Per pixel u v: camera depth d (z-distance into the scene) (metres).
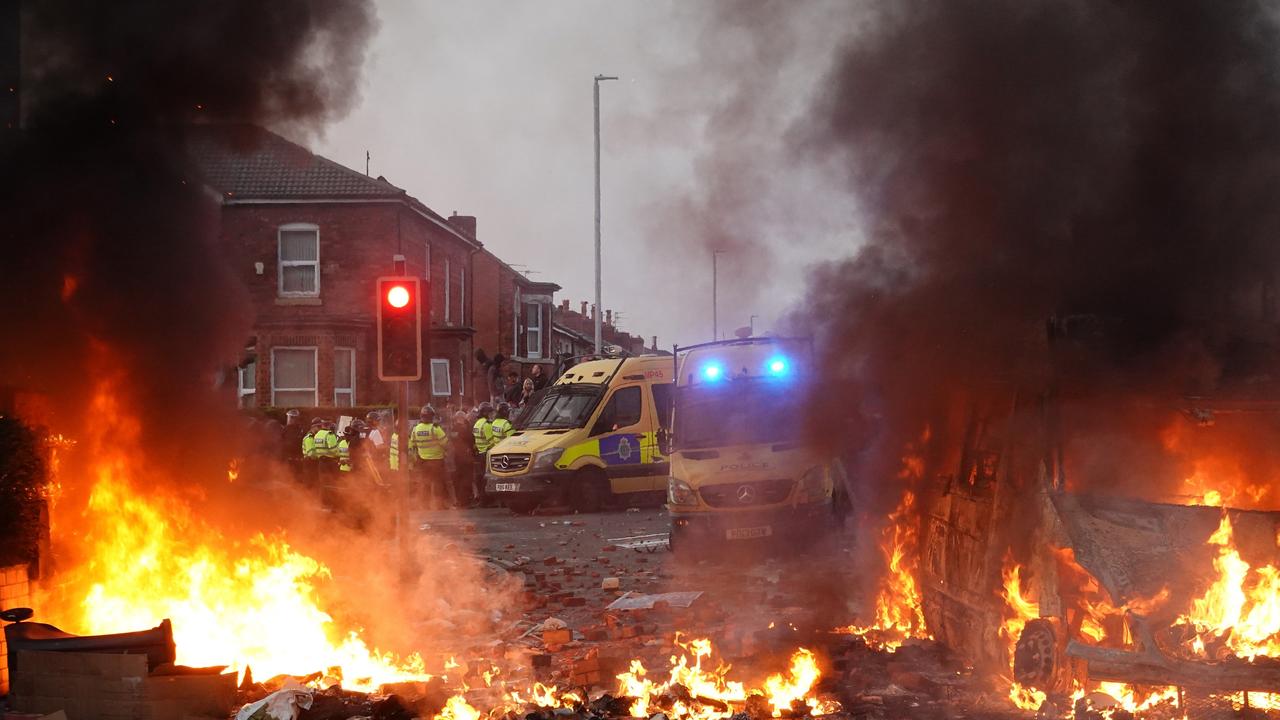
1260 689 5.72
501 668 8.40
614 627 9.93
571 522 20.70
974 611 7.60
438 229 39.03
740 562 14.36
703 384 15.75
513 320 52.19
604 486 23.00
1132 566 6.22
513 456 22.89
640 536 17.94
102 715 6.57
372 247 33.91
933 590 8.41
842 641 8.73
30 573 7.40
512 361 51.84
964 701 6.92
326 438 23.62
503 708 7.04
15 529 7.28
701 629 9.79
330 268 33.81
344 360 33.97
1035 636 6.68
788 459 15.10
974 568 7.65
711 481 14.95
